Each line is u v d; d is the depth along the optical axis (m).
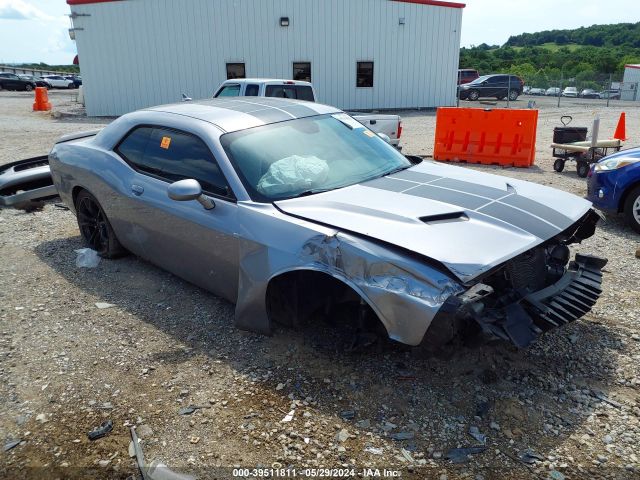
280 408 3.00
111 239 5.03
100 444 2.77
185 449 2.71
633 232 6.21
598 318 3.97
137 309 4.23
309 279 3.38
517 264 3.28
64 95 41.09
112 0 21.69
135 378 3.32
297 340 3.66
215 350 3.60
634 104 31.91
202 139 3.95
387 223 3.10
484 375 3.24
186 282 4.69
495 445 2.70
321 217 3.26
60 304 4.35
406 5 24.12
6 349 3.69
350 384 3.19
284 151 3.91
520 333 2.89
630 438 2.73
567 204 3.61
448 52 25.75
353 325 3.38
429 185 3.71
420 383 3.18
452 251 2.83
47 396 3.17
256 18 22.69
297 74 23.64
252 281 3.47
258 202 3.54
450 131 11.56
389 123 10.10
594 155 9.29
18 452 2.73
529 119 10.62
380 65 24.59
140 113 4.78
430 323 2.72
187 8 22.12
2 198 7.30
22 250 5.65
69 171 5.25
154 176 4.30
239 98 4.92
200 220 3.79
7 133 16.55
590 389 3.13
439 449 2.68
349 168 3.96
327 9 23.19
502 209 3.32
